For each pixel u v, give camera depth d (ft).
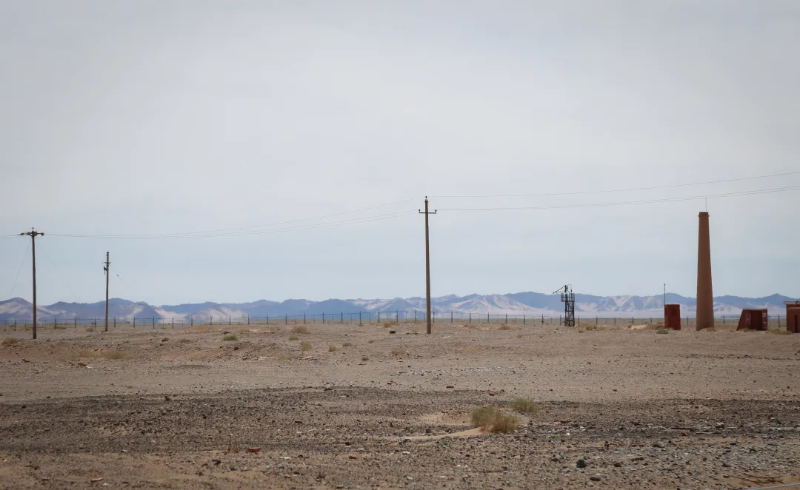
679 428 102.68
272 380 186.50
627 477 69.97
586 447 87.45
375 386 169.07
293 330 409.69
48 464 76.38
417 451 85.61
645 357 241.55
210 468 74.43
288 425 108.06
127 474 71.51
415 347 288.30
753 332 314.14
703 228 414.21
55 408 128.47
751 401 134.62
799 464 74.23
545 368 207.92
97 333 482.69
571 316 489.26
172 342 320.91
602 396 144.77
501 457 81.15
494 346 283.79
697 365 210.38
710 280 412.16
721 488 65.46
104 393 157.48
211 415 118.73
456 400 139.95
